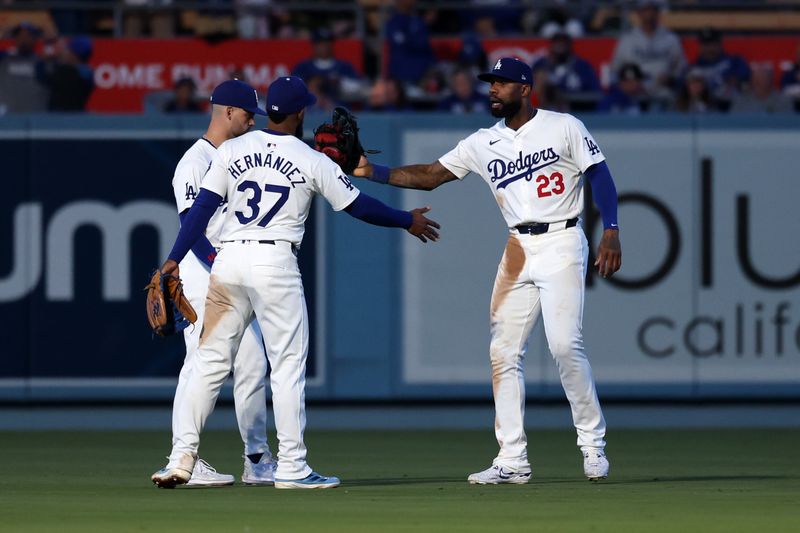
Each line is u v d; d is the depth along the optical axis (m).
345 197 22.25
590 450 24.14
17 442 34.03
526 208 23.36
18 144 38.47
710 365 39.62
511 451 23.91
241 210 21.98
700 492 22.52
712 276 39.59
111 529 17.50
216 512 19.41
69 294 38.66
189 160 23.97
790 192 39.69
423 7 48.53
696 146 39.50
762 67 44.97
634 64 44.84
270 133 22.23
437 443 34.12
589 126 39.41
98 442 34.00
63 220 38.62
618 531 17.47
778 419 39.78
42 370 38.66
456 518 18.77
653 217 39.47
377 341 39.31
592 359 39.50
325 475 26.45
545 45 48.62
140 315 38.81
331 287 39.22
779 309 39.69
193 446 22.58
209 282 22.47
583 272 23.48
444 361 39.38
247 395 23.69
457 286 39.34
